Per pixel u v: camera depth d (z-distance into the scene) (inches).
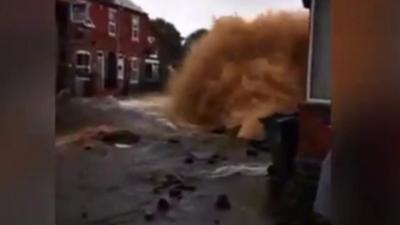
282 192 291.6
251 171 364.2
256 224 231.1
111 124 612.7
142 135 558.3
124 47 1168.8
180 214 252.8
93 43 1027.3
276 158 340.2
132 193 295.4
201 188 311.1
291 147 329.7
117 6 1143.0
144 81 1205.1
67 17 881.5
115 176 341.4
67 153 424.2
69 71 882.8
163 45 1242.6
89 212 248.8
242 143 516.4
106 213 249.9
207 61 722.2
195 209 261.7
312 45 291.4
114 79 1116.5
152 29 1258.0
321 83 288.7
